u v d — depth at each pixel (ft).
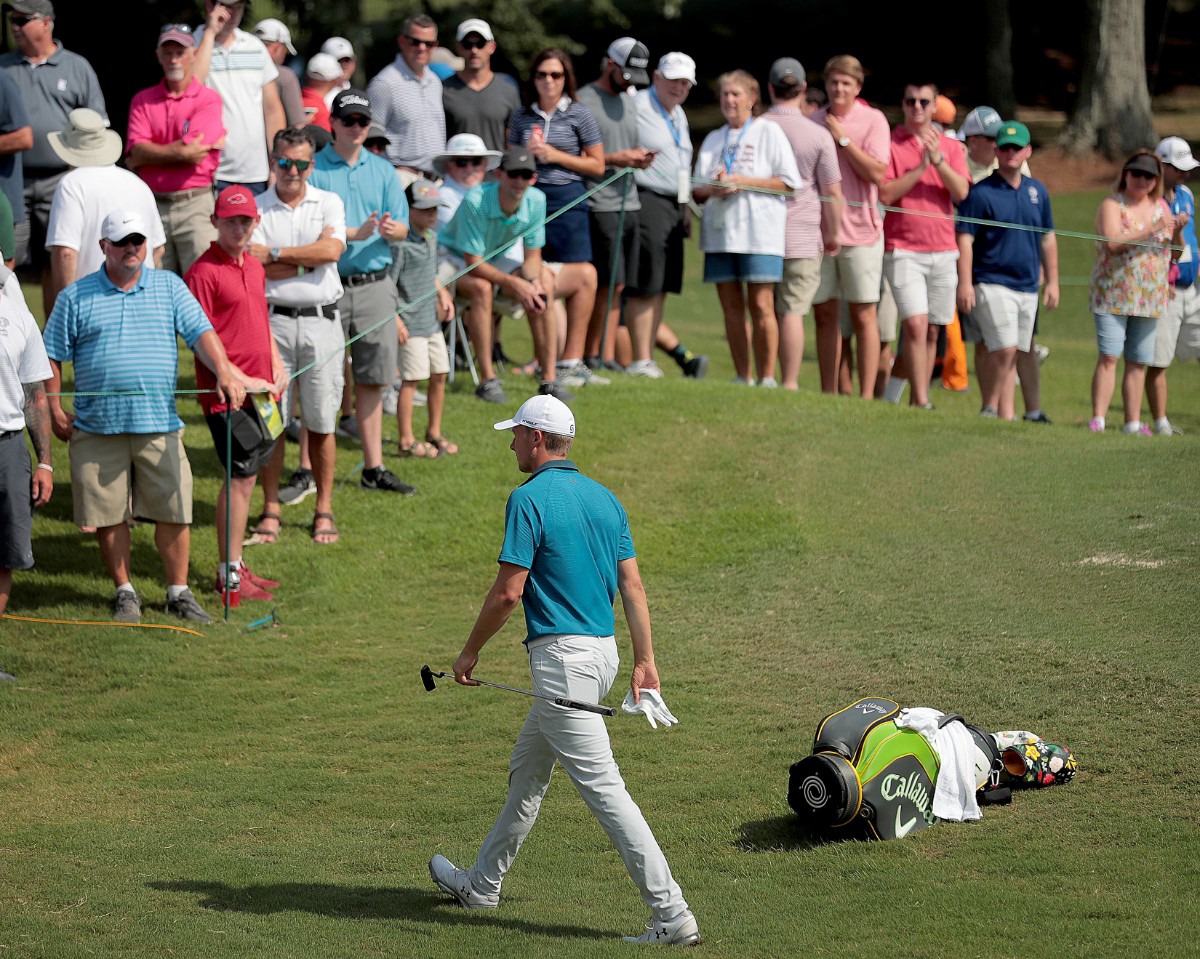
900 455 138.10
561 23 543.80
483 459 139.33
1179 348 156.87
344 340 126.93
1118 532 111.96
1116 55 413.18
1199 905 58.65
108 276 104.27
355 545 123.13
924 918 58.90
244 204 108.06
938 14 519.60
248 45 144.36
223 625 109.50
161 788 82.02
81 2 297.74
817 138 155.02
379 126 144.66
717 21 546.26
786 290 160.45
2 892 65.36
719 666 96.27
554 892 66.39
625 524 62.69
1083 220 359.87
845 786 67.72
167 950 57.11
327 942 58.08
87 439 105.70
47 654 103.40
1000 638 93.71
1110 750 76.48
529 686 97.25
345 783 82.33
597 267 162.30
